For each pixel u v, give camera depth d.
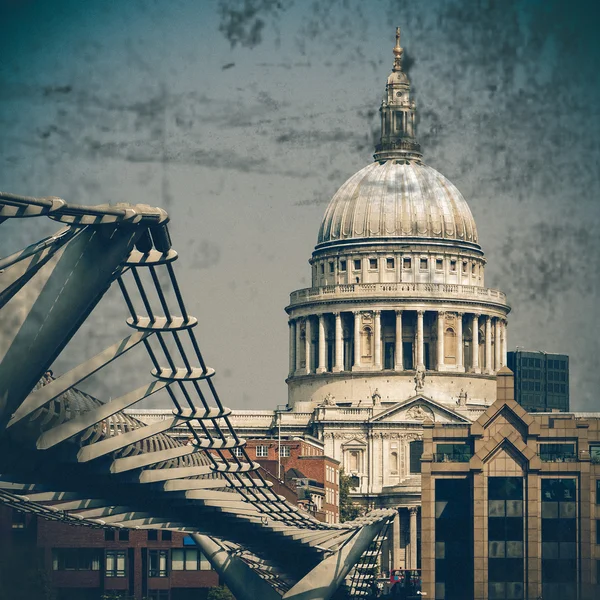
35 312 101.62
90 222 99.38
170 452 130.25
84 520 163.50
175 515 160.25
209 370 122.88
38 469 123.69
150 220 102.75
